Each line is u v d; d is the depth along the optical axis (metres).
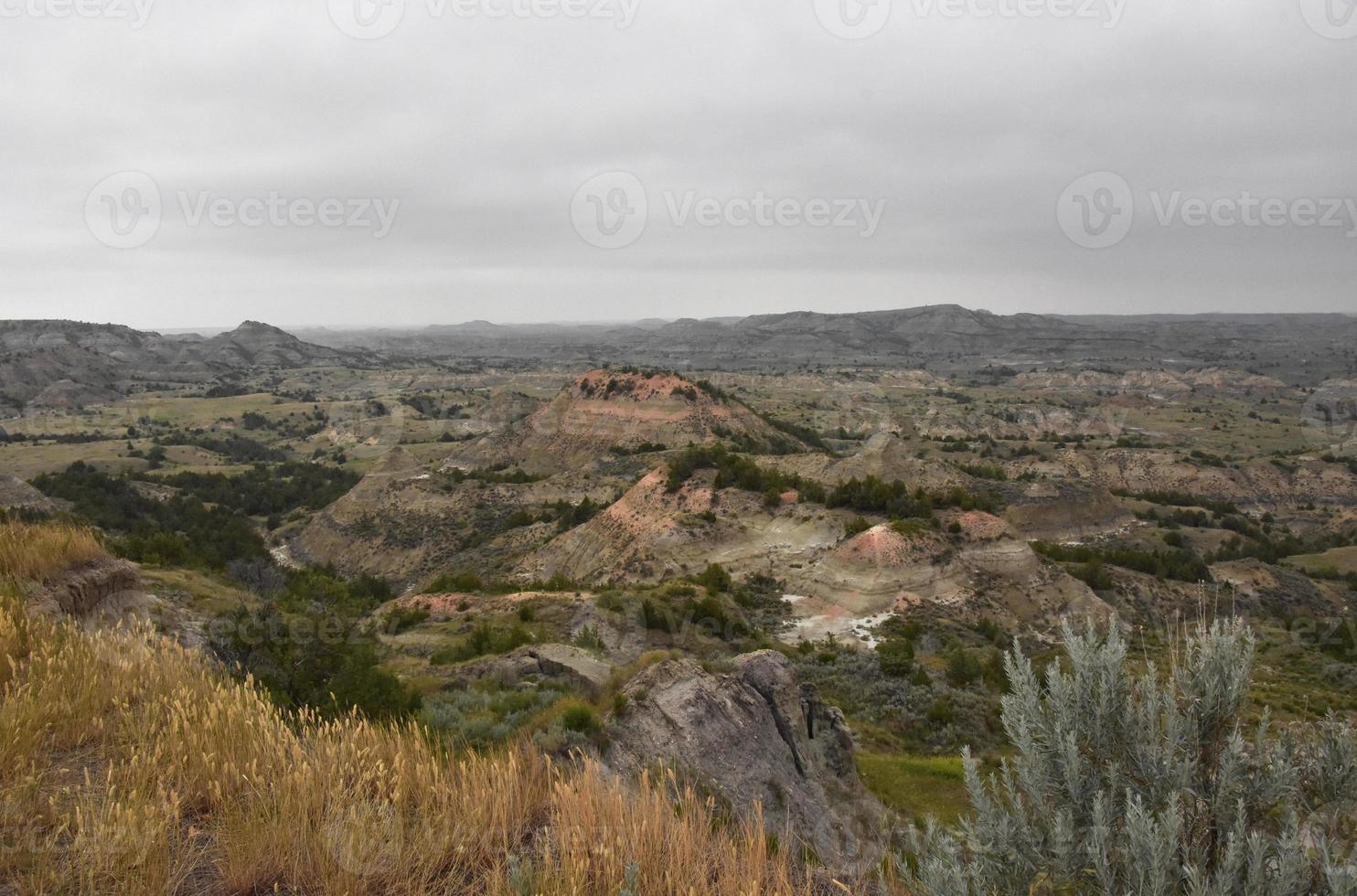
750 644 31.83
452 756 4.83
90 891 3.11
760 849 3.75
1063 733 3.26
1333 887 2.53
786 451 115.00
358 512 88.50
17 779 3.96
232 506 95.88
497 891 3.33
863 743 21.47
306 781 3.94
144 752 4.17
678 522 59.81
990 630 43.16
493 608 34.91
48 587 8.98
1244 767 3.06
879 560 48.38
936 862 3.11
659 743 8.98
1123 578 54.97
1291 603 54.69
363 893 3.34
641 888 3.43
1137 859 2.83
